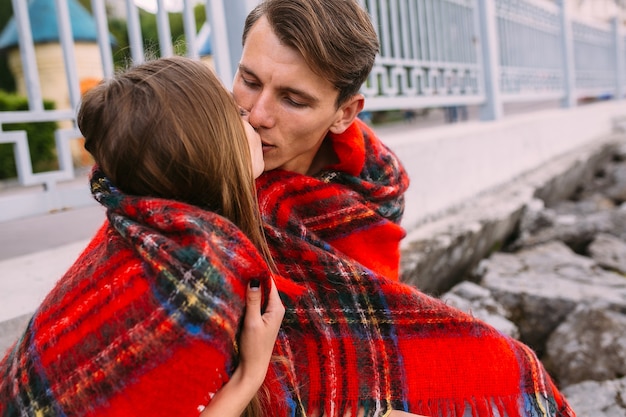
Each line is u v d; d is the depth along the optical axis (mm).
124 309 799
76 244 1956
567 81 6668
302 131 1090
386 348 1127
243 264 835
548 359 2566
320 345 1100
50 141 8414
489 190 4070
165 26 2002
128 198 855
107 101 849
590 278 3045
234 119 903
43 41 7383
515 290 2854
